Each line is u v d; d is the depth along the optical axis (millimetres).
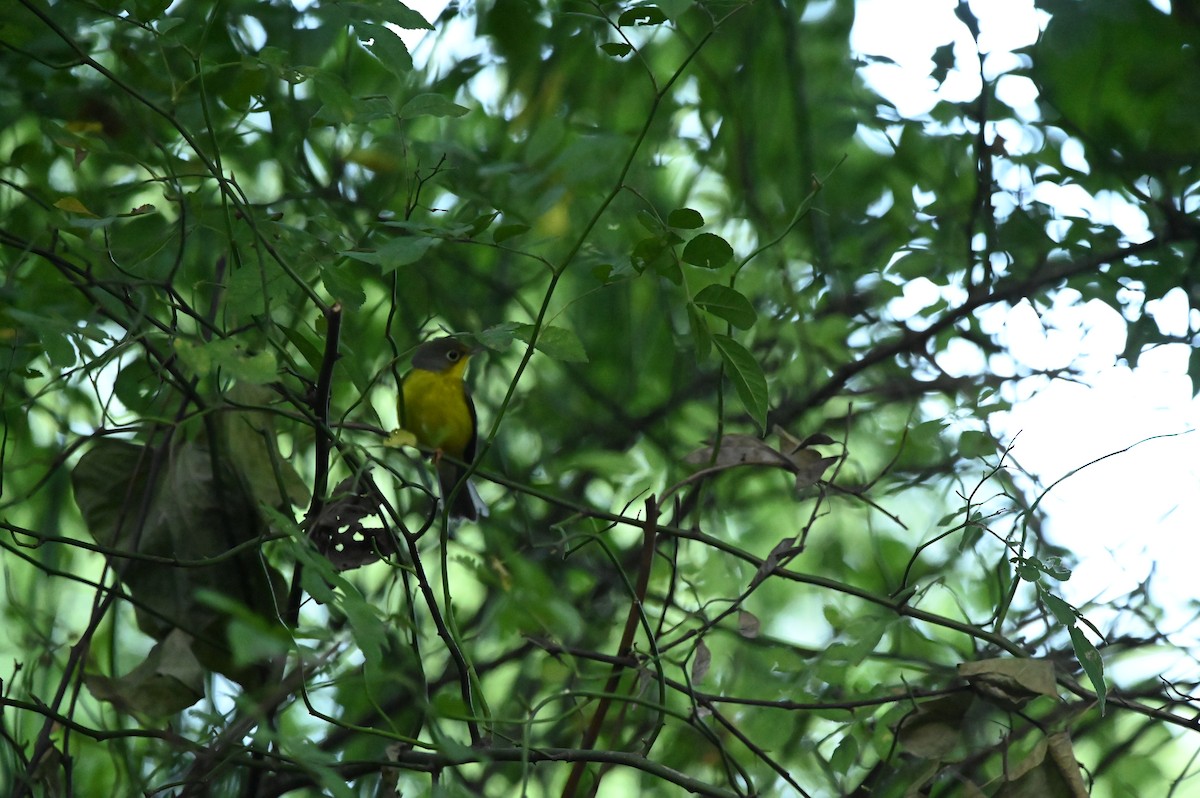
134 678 6941
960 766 6621
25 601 9875
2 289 6848
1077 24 10766
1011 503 8086
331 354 5594
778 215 12469
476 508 9164
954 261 11469
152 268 8984
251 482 6965
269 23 10156
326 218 6539
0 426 9195
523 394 12078
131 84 8078
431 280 11453
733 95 12289
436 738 5770
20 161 7379
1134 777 8984
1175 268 10164
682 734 9555
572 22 11773
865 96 12391
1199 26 11109
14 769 7566
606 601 10930
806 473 7230
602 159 10172
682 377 12375
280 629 4363
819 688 8297
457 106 6051
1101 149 11117
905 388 11141
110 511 7395
